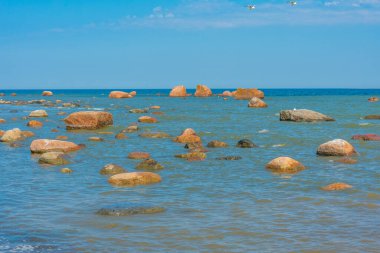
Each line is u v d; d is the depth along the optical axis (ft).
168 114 196.34
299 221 45.68
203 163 78.69
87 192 57.82
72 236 41.50
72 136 118.83
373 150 92.27
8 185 62.13
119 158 84.48
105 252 37.70
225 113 202.18
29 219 46.50
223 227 43.88
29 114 196.24
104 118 139.64
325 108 239.50
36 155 88.53
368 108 238.48
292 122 156.25
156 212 48.78
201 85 410.93
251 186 61.16
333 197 54.95
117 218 46.68
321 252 37.63
